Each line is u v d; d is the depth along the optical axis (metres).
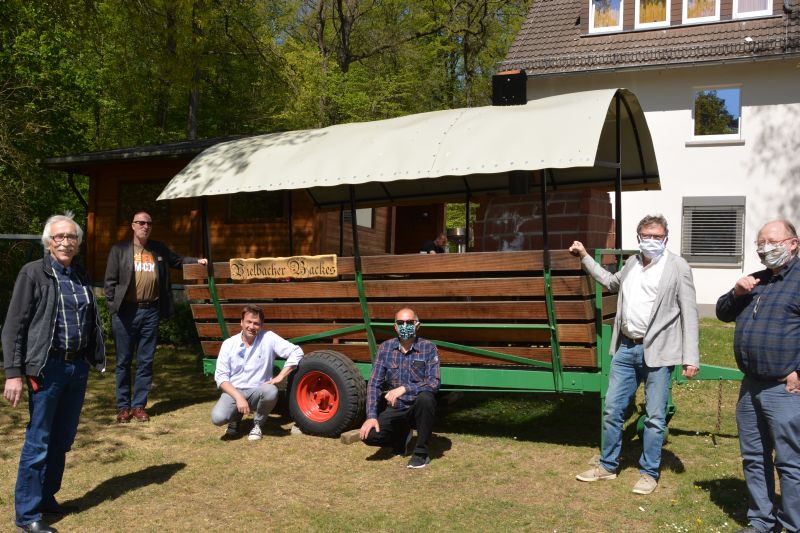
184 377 9.73
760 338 4.15
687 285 5.00
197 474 5.68
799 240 4.20
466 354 6.38
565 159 5.54
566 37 18.47
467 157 5.99
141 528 4.65
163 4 11.55
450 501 5.04
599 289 5.85
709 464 5.80
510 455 6.12
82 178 22.48
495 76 7.18
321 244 10.86
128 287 7.29
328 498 5.14
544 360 6.07
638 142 7.21
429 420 5.80
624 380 5.27
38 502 4.52
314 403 6.88
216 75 21.69
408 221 12.16
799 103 15.78
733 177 16.30
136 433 6.88
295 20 27.22
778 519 4.29
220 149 7.87
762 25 16.48
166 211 12.78
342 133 7.25
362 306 6.69
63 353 4.57
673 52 16.58
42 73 16.52
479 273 6.66
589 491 5.20
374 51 27.23
